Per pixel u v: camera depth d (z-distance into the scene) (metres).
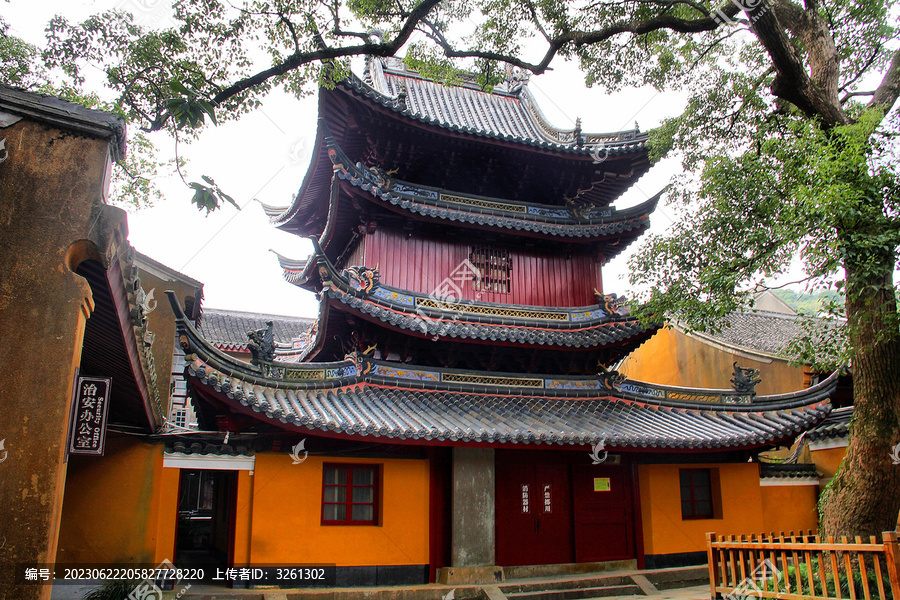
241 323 29.86
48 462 5.87
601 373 18.73
